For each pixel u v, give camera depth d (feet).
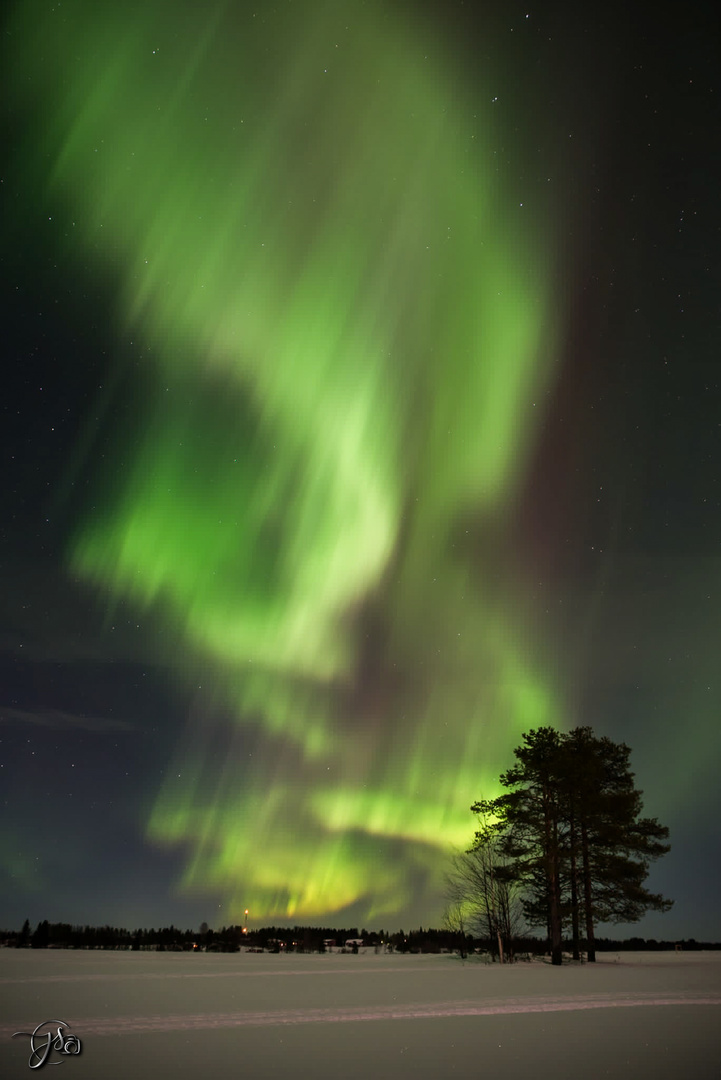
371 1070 33.27
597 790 140.15
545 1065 34.53
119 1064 34.09
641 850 135.44
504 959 134.92
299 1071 32.94
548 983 80.07
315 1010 53.67
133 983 73.00
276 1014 51.11
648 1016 51.67
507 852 133.28
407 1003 58.75
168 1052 36.96
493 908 140.97
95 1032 42.63
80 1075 31.94
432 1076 32.09
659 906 131.13
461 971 103.09
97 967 95.40
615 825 135.23
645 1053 37.55
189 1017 48.91
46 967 92.94
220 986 71.92
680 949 208.64
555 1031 44.70
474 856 144.05
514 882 134.72
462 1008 55.72
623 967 116.78
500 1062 35.14
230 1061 34.91
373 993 67.00
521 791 133.80
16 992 62.28
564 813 134.72
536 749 136.15
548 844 130.11
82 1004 54.75
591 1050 38.37
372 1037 41.98
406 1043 40.14
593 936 135.44
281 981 80.12
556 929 127.54
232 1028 44.75
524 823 132.67
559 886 130.00
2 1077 31.48
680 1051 38.17
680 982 82.17
